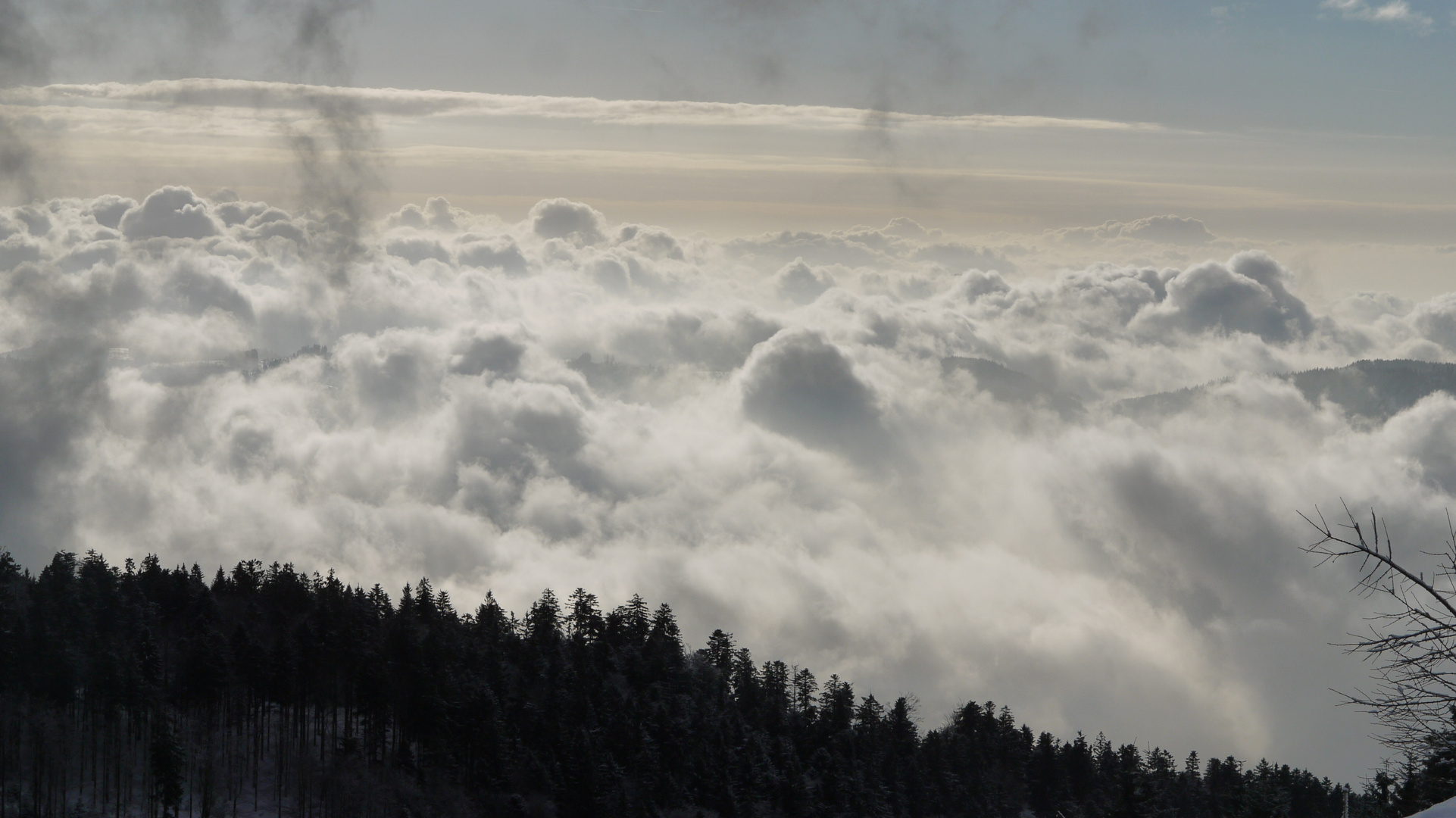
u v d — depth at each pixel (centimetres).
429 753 10712
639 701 12062
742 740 11825
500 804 10056
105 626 11350
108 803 9206
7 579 12412
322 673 11138
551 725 10994
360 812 9812
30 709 9975
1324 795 12194
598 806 10062
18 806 8875
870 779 11831
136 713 10119
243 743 10975
